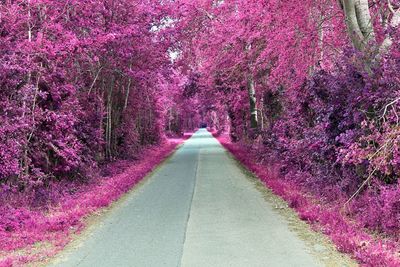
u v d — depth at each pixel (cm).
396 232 714
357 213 870
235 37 1712
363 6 1016
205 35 2105
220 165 2184
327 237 760
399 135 742
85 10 1487
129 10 1788
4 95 1072
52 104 1269
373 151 826
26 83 1158
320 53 1419
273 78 1625
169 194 1302
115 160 2180
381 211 762
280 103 1948
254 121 2555
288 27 1400
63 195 1232
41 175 1160
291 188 1259
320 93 1139
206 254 680
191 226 874
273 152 1736
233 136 4244
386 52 943
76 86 1485
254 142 2533
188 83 3581
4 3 1185
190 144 4638
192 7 2058
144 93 2731
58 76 1276
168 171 1980
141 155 2745
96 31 1515
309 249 693
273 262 631
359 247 658
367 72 945
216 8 1991
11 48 1102
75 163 1291
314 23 1401
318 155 1160
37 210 1051
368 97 877
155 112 3925
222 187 1411
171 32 2133
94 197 1204
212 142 4962
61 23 1388
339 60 1088
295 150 1355
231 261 642
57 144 1273
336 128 1056
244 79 2341
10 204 1014
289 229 828
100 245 757
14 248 752
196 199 1195
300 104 1375
